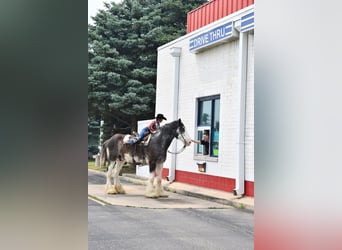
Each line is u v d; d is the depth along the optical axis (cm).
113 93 1221
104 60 1200
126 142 752
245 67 706
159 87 1039
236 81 744
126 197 731
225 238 418
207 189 795
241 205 629
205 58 848
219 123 789
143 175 1033
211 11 888
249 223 502
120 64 1205
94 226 468
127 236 419
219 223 501
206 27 816
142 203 661
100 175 1185
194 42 858
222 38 755
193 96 888
